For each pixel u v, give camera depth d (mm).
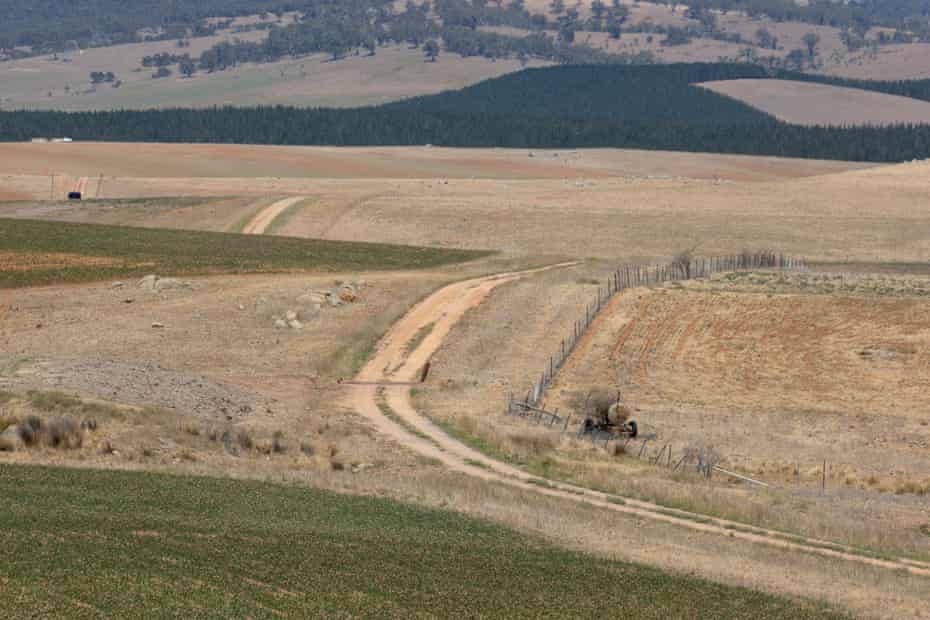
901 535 52188
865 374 89375
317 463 58625
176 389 71062
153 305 102500
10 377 67625
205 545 38781
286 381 82500
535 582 38812
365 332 96875
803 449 71562
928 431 76625
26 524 39312
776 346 95625
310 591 34812
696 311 104375
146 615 30922
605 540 46500
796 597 40125
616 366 90812
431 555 40906
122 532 39344
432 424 71438
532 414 76438
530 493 55219
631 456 67438
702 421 77562
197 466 54500
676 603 38000
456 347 93688
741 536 49812
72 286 109688
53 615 30312
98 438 57406
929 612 39656
